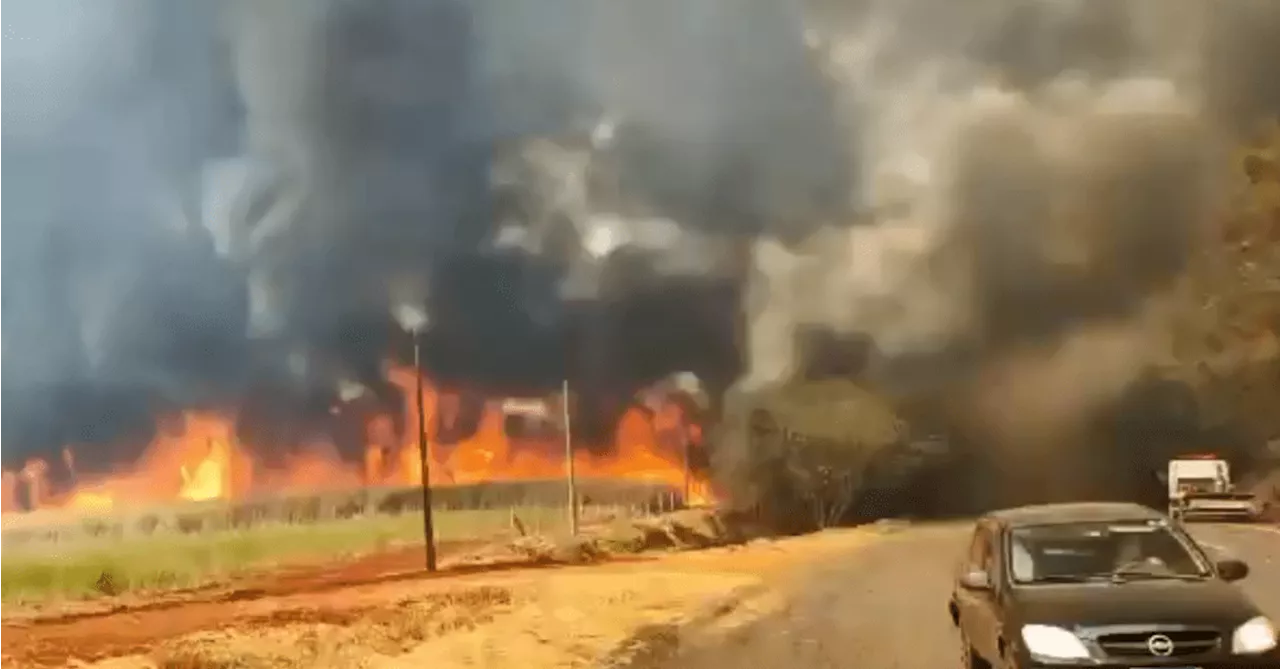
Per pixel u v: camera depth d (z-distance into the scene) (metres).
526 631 16.88
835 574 22.38
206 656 16.09
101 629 19.42
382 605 20.94
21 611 21.67
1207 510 28.98
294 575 26.33
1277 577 16.30
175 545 25.11
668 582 22.92
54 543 23.91
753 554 28.81
